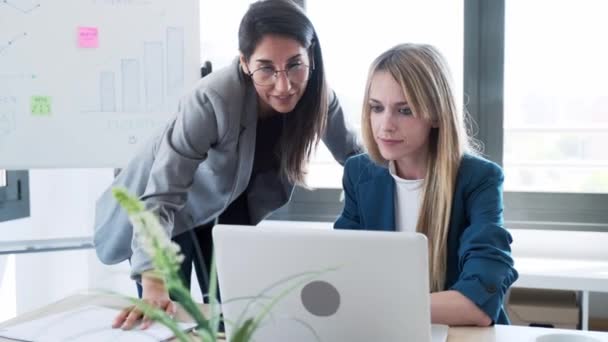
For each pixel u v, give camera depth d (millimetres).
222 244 1028
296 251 982
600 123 2574
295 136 1831
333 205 2842
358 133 2055
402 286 942
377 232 943
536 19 2572
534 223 2604
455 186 1458
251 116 1746
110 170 2750
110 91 2266
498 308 1226
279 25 1607
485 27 2613
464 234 1374
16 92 2203
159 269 687
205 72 2338
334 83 2688
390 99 1421
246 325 750
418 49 1446
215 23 2754
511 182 2676
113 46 2264
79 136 2250
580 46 2549
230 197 1845
